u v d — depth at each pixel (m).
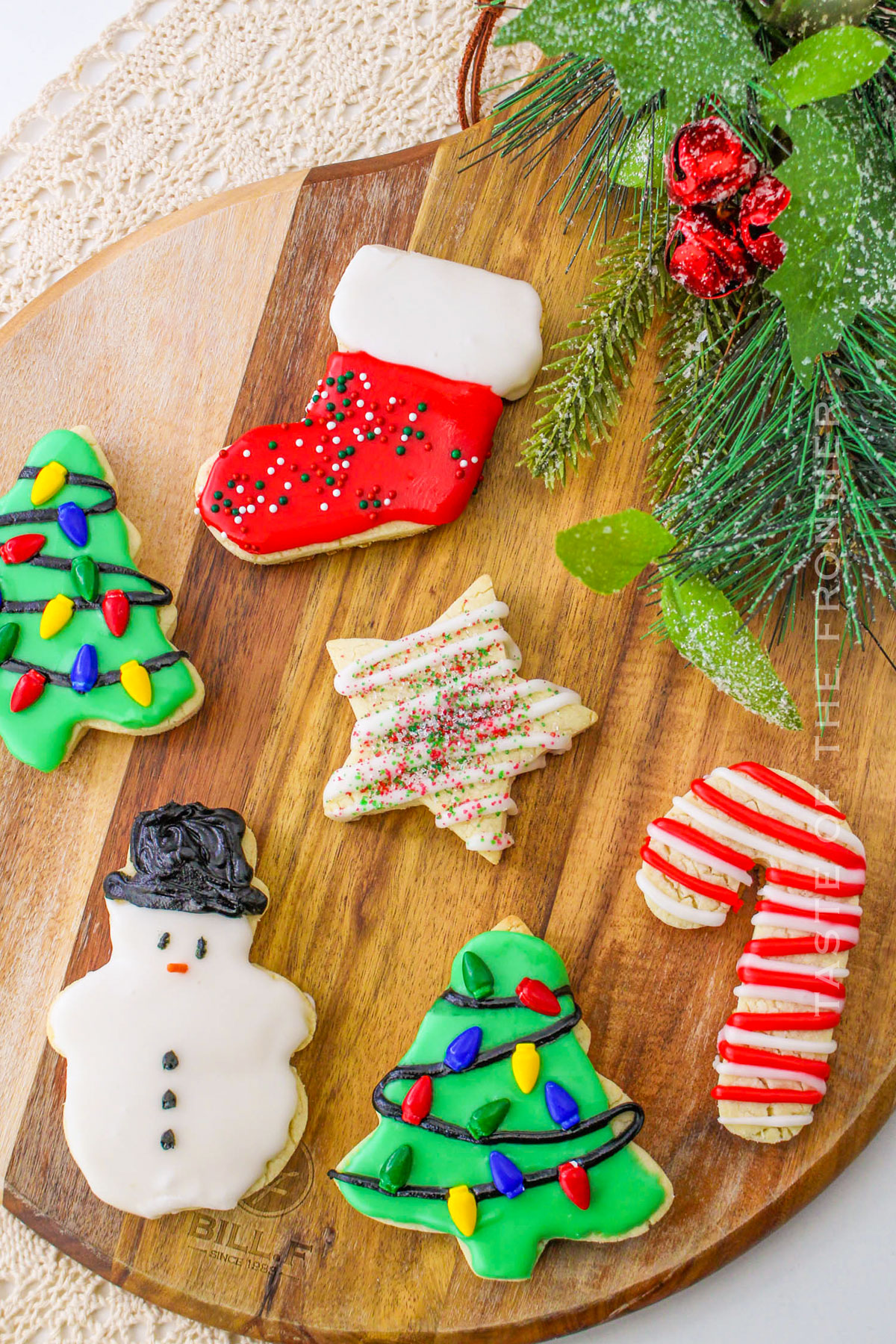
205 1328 0.53
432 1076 0.52
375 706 0.54
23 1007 0.54
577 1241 0.52
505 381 0.54
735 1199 0.52
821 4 0.45
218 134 0.58
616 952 0.54
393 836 0.54
